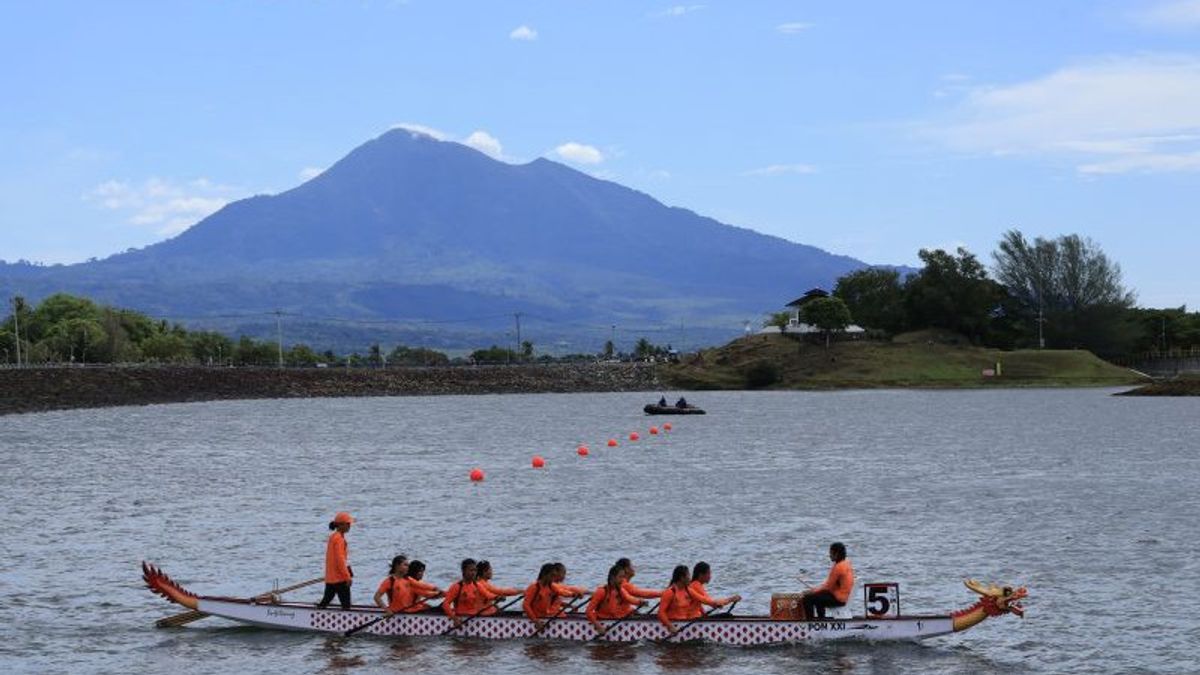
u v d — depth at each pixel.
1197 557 54.06
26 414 184.62
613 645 39.84
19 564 53.38
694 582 40.53
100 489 81.56
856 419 163.50
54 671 37.47
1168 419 155.62
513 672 37.25
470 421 170.12
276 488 82.44
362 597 47.25
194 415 184.12
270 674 37.19
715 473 91.81
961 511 68.81
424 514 68.75
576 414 189.75
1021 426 144.38
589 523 64.81
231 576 51.12
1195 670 37.34
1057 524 63.66
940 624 39.31
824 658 38.53
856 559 54.06
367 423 164.50
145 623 42.94
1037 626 42.25
